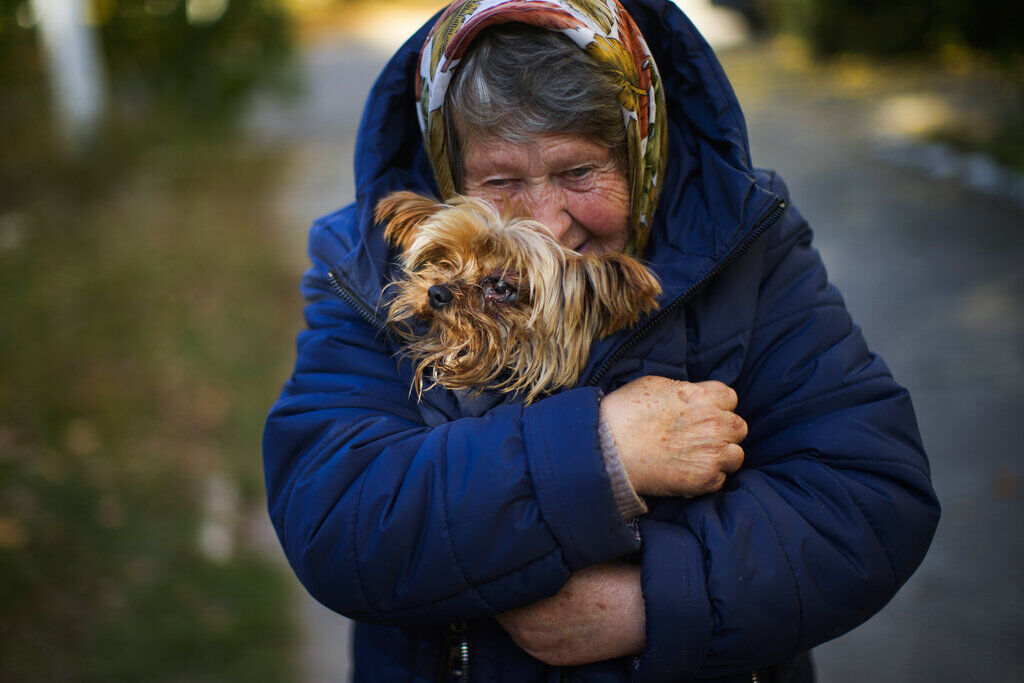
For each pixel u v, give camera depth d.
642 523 1.25
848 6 12.59
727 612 1.19
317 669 3.02
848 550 1.23
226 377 4.91
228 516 3.86
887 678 2.80
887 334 4.98
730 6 16.94
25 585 3.13
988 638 2.90
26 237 6.28
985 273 5.62
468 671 1.35
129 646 3.03
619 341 1.31
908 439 1.32
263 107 13.22
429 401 1.35
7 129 7.90
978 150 7.92
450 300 1.30
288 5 11.19
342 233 1.48
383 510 1.21
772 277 1.43
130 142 8.47
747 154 1.37
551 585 1.19
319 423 1.32
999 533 3.34
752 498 1.25
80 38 8.14
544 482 1.17
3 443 3.88
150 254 6.15
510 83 1.22
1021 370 4.41
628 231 1.39
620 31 1.28
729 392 1.26
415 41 1.44
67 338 4.84
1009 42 11.48
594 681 1.30
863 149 8.77
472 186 1.35
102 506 3.64
